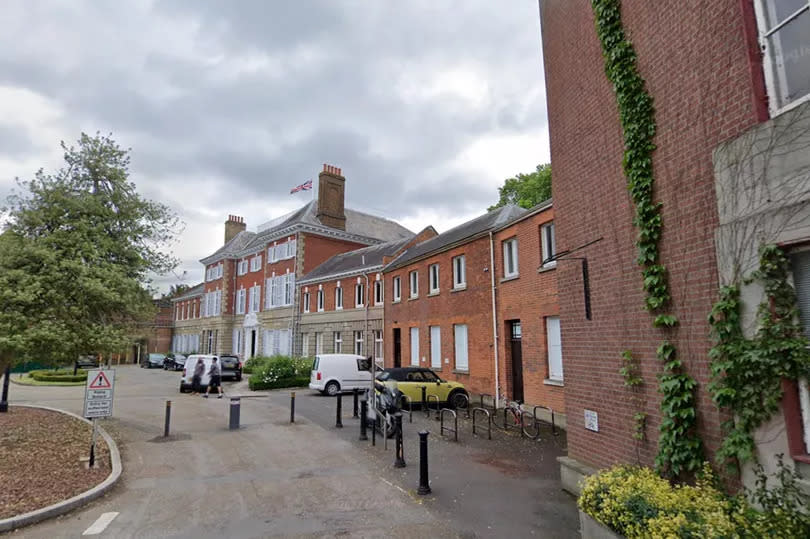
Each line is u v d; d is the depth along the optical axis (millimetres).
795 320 3900
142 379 32688
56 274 10422
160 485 7891
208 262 51469
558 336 13266
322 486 7781
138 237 12883
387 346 24797
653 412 5602
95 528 6062
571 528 5914
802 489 3721
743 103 4488
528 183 30891
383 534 5805
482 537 5676
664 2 5594
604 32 6617
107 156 12484
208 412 16031
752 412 4148
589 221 7043
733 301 4387
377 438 11617
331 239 40125
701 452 4852
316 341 34344
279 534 5844
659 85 5664
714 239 4750
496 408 15555
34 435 11336
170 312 60719
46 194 11180
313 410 16484
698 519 4039
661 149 5598
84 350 11289
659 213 5609
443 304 19641
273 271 41219
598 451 6688
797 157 3895
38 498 6887
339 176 41406
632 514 4414
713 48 4863
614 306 6395
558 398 12922
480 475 8281
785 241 3938
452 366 18766
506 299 15773
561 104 8023
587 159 7156
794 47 4176
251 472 8648
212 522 6258
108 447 10289
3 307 10109
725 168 4598
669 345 5324
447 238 22562
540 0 9016
